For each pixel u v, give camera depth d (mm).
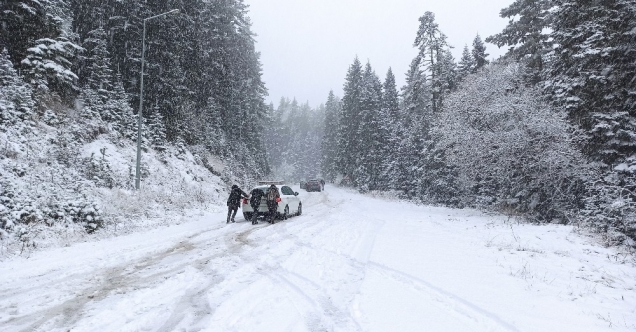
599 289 6461
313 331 4625
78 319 4984
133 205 15328
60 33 18656
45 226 10570
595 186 14023
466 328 4730
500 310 5363
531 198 18297
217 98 35281
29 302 5676
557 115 16266
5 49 15797
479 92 19734
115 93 22297
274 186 15469
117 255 8969
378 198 37469
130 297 5898
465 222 15828
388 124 48812
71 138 16984
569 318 5074
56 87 18453
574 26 16391
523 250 9688
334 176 68125
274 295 6008
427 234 12430
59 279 6926
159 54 24344
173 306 5488
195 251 9508
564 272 7555
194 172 25609
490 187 22438
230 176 31312
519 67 21953
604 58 15008
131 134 22141
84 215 11930
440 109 27625
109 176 16391
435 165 30500
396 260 8461
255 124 46062
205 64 32156
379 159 47594
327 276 7156
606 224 11812
